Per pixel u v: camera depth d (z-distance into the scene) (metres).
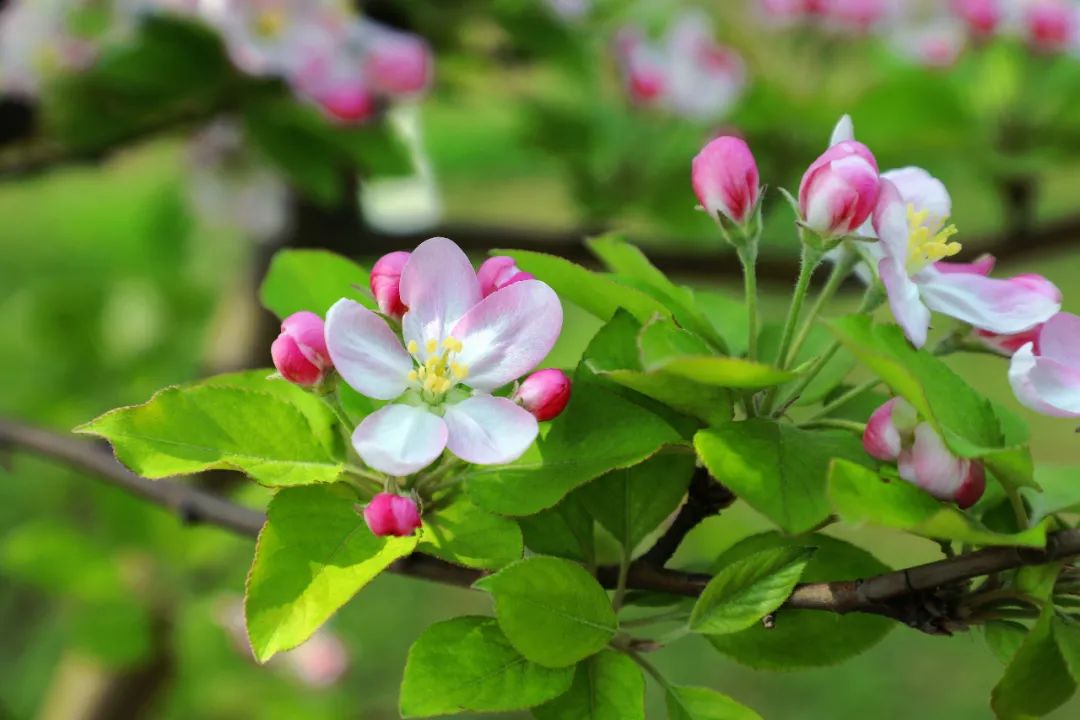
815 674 2.05
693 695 0.70
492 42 1.21
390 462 0.68
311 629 0.68
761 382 0.68
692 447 0.70
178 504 0.81
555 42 1.15
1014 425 0.73
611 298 0.71
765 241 1.21
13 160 1.04
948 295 0.70
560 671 0.69
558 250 1.19
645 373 0.69
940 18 1.27
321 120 1.01
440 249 0.70
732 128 1.20
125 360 1.42
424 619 2.09
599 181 1.21
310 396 0.72
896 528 0.67
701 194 0.71
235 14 0.94
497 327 0.70
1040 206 2.00
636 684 0.69
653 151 1.21
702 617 0.70
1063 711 1.76
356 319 0.70
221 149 1.16
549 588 0.69
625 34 1.24
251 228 1.19
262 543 0.69
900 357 0.69
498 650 0.69
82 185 2.49
